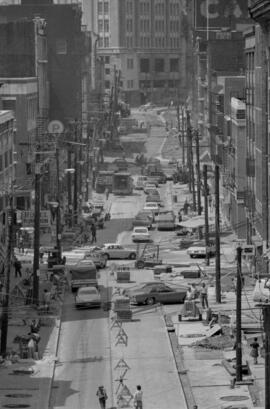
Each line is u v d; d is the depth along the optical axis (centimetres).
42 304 12244
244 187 16625
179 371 9744
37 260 12400
